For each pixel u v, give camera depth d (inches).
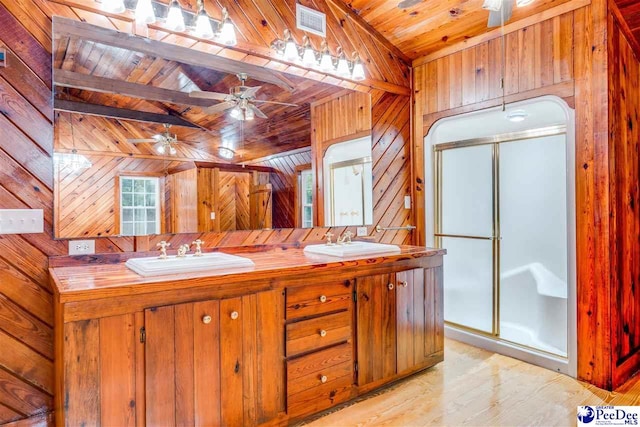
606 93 91.7
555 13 100.7
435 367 108.9
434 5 112.4
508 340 120.6
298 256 93.7
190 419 66.8
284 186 109.6
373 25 124.8
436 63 131.3
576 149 97.6
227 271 71.5
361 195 127.0
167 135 91.0
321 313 83.4
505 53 112.0
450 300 138.3
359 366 90.0
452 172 136.5
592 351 96.1
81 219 80.4
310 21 111.7
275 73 106.3
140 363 62.7
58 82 77.3
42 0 74.8
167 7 86.9
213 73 96.3
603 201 92.9
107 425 60.1
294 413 79.4
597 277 94.5
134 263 75.4
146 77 87.4
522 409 85.6
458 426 79.4
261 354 74.6
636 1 94.8
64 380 57.5
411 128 140.0
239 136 101.4
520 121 118.1
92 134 81.7
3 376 72.0
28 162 74.6
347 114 122.6
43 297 76.0
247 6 99.7
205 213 96.4
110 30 81.8
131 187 86.6
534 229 115.3
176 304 65.7
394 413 84.7
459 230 134.6
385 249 102.8
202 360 67.9
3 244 72.2
